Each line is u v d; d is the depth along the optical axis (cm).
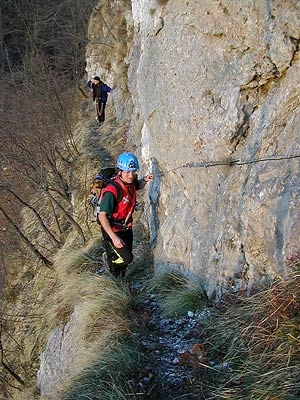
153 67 655
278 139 441
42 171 1217
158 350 468
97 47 2125
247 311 428
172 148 615
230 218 479
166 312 527
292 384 336
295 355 354
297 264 394
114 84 1770
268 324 390
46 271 1060
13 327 1052
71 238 1066
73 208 1209
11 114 1334
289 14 438
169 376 431
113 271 624
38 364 816
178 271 589
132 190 583
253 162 461
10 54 2394
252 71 480
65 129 1597
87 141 1502
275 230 416
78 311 626
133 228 779
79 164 1361
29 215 1454
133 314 538
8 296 1189
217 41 517
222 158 517
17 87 1510
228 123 504
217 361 422
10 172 1523
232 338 426
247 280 458
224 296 475
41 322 851
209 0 517
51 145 1355
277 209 414
